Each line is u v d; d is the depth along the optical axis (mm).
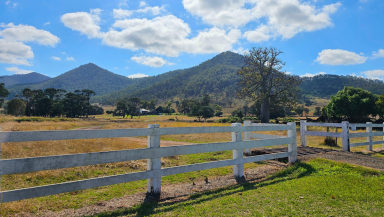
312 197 4297
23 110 77875
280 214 3549
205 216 3459
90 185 3535
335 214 3562
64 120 54344
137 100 161250
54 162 3268
